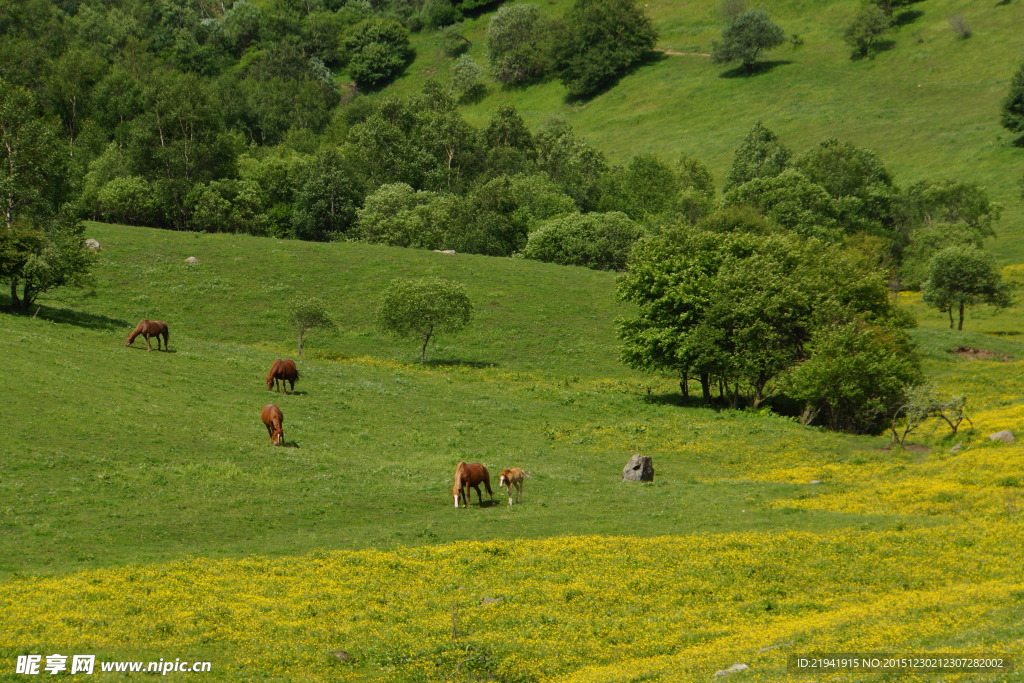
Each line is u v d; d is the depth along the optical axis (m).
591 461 47.09
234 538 29.61
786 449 50.31
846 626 19.39
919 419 51.62
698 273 66.25
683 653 18.89
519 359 75.56
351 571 25.58
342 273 92.44
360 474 39.31
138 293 81.94
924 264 106.62
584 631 20.89
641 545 28.31
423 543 29.39
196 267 89.69
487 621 21.56
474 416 55.84
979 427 50.34
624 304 89.25
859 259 70.69
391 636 20.50
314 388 56.97
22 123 69.38
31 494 31.22
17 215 65.81
